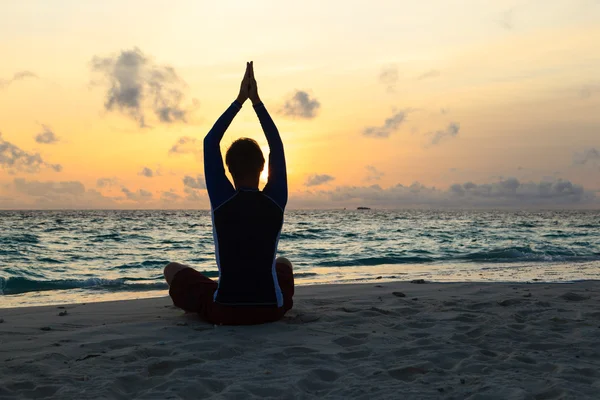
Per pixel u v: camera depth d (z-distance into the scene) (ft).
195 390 8.27
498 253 51.52
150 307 18.16
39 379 8.73
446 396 8.16
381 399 8.02
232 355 10.37
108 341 11.50
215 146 11.84
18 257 54.08
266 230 12.03
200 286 13.23
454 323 13.85
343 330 12.74
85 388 8.29
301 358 10.13
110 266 47.52
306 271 38.83
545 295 19.71
